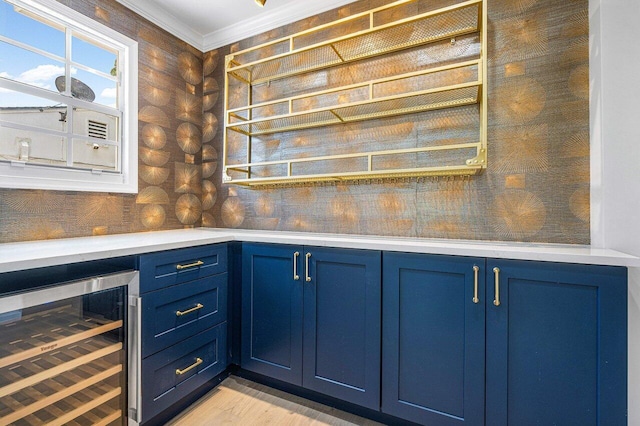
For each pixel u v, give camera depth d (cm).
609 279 115
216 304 188
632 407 114
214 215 263
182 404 169
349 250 161
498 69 168
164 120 239
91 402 130
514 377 128
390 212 194
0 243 154
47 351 115
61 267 120
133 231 217
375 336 154
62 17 179
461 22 175
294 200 227
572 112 154
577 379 119
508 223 165
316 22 222
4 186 154
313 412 169
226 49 260
